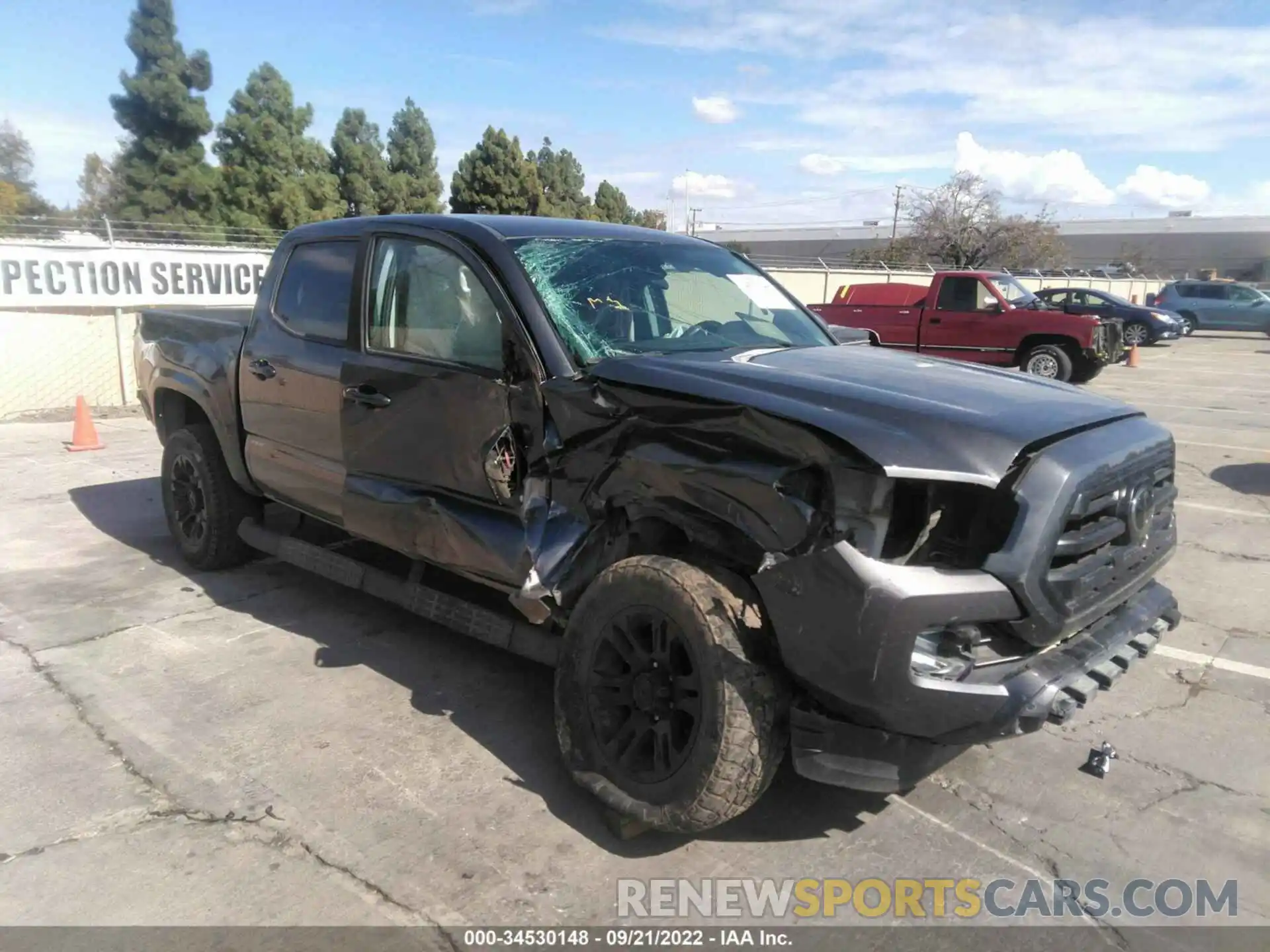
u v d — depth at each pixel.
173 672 4.27
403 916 2.70
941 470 2.54
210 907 2.72
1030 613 2.65
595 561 3.27
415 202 38.81
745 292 4.38
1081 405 3.13
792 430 2.70
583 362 3.36
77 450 9.23
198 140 32.91
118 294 11.90
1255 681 4.39
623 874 2.90
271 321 4.62
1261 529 6.98
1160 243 87.88
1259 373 18.83
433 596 4.00
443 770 3.47
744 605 2.82
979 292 15.98
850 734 2.74
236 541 5.44
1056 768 3.58
